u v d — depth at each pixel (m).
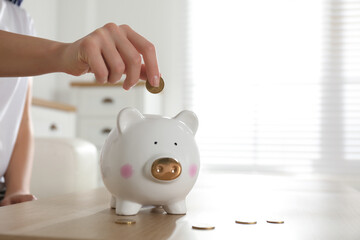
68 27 3.48
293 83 3.11
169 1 3.36
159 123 0.62
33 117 1.97
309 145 3.07
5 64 0.61
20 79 1.06
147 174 0.59
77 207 0.67
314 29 3.11
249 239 0.45
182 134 0.63
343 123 3.06
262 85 3.15
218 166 3.17
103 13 3.46
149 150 0.60
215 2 3.27
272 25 3.16
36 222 0.52
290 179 1.50
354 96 3.05
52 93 3.44
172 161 0.59
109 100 2.93
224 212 0.64
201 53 3.27
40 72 0.62
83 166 1.32
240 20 3.22
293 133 3.09
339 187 1.15
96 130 2.95
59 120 2.23
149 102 2.99
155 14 3.38
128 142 0.61
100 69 0.53
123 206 0.61
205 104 3.22
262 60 3.16
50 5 3.40
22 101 1.08
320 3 3.11
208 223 0.54
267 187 1.11
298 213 0.64
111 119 2.93
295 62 3.12
